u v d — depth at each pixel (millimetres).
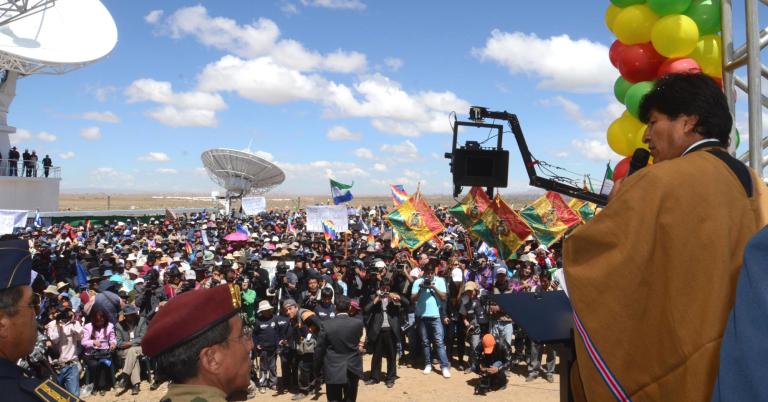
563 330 2010
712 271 1307
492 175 5781
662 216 1374
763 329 937
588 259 1492
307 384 9984
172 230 30375
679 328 1302
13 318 2180
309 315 8336
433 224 16797
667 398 1309
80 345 10414
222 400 1863
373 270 12711
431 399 9711
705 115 1642
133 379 10484
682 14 4602
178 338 1861
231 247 21625
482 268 13633
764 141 4027
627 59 4988
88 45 34625
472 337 11117
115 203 120438
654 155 1783
